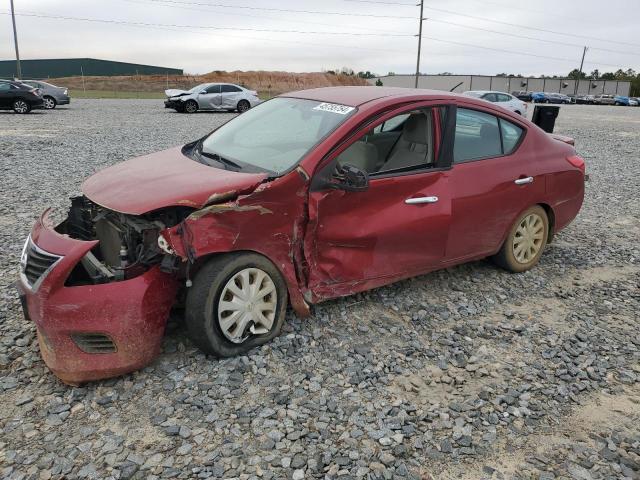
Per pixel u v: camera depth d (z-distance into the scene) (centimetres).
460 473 266
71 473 253
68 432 280
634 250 614
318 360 354
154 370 333
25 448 268
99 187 356
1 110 2431
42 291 302
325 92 454
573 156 542
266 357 352
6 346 354
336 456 271
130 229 337
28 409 296
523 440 291
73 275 320
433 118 423
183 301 362
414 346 379
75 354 307
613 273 541
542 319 433
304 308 375
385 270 409
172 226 319
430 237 423
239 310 342
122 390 314
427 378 343
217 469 259
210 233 316
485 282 497
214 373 332
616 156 1367
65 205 710
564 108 4384
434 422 301
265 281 353
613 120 2875
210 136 462
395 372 346
